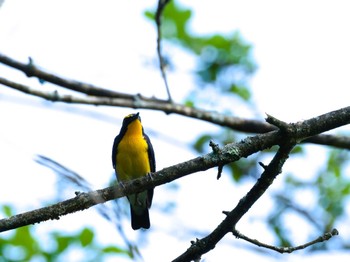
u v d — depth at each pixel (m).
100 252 12.24
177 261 8.01
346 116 7.60
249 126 12.42
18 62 10.77
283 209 14.16
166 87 12.02
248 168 14.81
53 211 7.20
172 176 7.70
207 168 7.73
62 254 12.36
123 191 7.61
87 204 7.26
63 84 11.27
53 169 6.44
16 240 12.39
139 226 12.58
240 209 7.71
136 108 11.59
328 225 14.31
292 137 7.48
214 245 7.97
